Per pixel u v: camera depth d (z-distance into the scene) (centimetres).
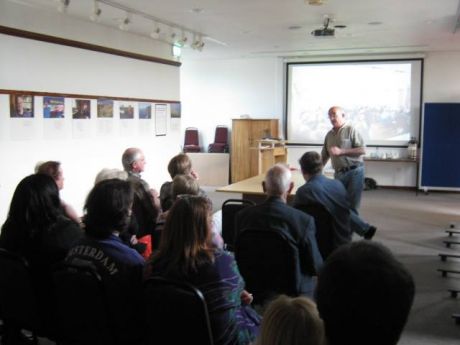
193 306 183
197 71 1123
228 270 199
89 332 209
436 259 505
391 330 82
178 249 197
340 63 1039
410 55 997
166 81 813
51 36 552
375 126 1033
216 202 838
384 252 88
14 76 504
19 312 240
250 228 282
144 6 564
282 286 280
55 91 562
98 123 638
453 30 732
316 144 1071
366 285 82
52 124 555
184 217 198
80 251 208
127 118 703
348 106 1045
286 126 1086
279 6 568
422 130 980
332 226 362
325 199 363
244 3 552
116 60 674
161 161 804
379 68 1019
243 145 1043
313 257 279
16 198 243
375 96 1027
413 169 1020
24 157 517
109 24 654
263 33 759
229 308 196
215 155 1069
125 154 432
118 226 209
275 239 273
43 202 242
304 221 279
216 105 1120
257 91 1092
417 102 1003
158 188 797
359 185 552
